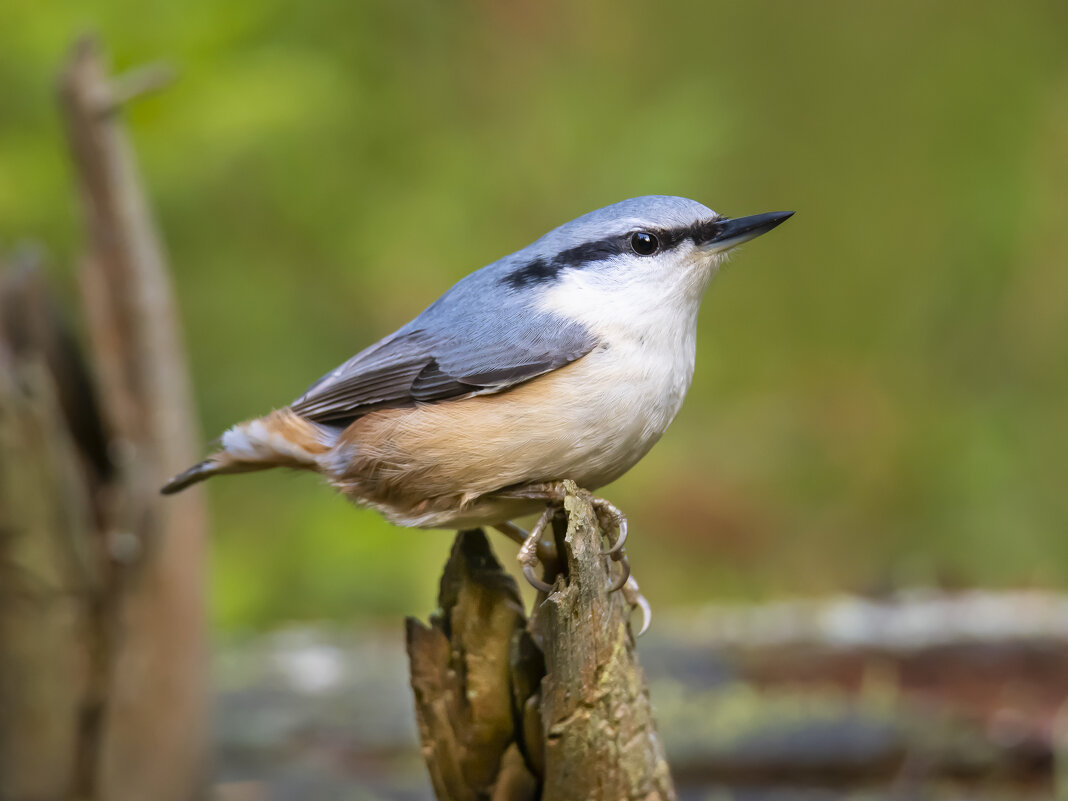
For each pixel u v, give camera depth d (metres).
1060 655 9.45
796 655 9.64
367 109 11.95
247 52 10.94
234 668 9.76
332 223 11.63
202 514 7.71
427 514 5.77
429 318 6.03
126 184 7.46
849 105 13.72
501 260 6.09
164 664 7.46
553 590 4.93
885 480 13.09
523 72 13.08
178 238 11.47
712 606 11.83
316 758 8.43
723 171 13.02
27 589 6.95
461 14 12.97
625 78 13.38
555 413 5.46
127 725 7.36
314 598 11.16
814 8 13.74
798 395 13.51
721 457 12.91
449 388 5.65
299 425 6.02
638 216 5.84
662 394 5.66
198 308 11.38
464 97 12.82
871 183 13.64
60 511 6.98
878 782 7.93
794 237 13.65
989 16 13.75
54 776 7.20
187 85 10.31
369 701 9.15
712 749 7.95
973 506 12.57
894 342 13.58
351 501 5.98
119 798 7.38
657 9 13.63
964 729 8.18
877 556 12.55
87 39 7.41
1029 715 8.48
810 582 12.41
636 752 4.98
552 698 4.91
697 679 9.27
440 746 5.22
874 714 8.32
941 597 11.06
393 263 11.59
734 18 13.73
